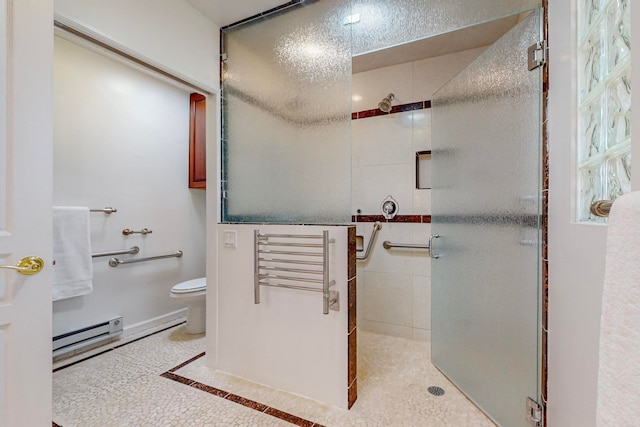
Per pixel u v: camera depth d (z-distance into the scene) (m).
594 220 0.97
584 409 0.96
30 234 1.04
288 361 1.78
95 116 2.45
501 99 1.49
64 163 2.26
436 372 2.01
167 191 3.02
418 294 2.54
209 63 1.98
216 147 2.03
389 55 2.41
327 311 1.59
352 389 1.65
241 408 1.62
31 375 1.05
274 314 1.82
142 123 2.80
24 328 1.03
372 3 1.89
